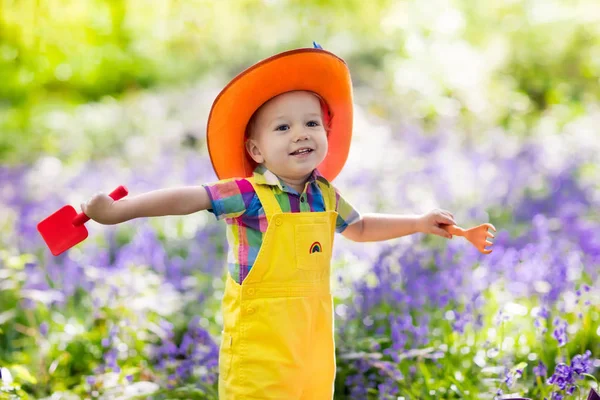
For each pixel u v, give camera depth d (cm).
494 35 1323
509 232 667
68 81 1527
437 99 1184
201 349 416
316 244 296
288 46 1616
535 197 770
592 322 421
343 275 523
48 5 723
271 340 288
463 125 1112
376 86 1405
